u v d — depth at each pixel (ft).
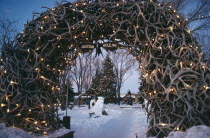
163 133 18.99
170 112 18.47
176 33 19.74
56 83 22.39
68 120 27.99
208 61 18.92
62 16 20.66
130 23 20.33
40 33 20.35
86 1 21.80
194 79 18.35
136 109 73.20
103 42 22.71
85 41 22.63
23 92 19.93
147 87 20.34
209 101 18.01
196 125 17.97
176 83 18.13
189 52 18.89
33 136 19.19
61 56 22.89
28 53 20.39
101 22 20.92
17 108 19.70
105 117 50.62
